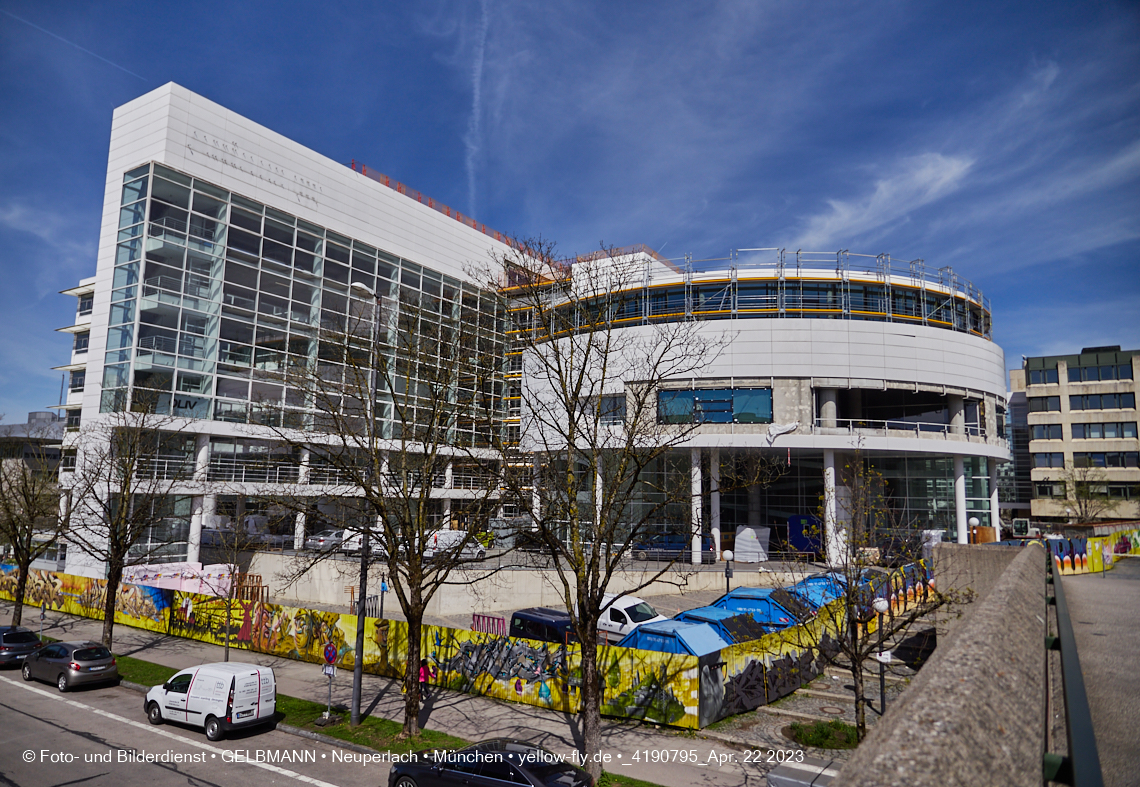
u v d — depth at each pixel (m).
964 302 51.19
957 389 47.06
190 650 27.77
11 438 53.19
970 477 49.34
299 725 18.27
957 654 3.27
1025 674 3.11
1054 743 3.45
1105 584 17.73
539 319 20.62
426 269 58.59
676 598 35.75
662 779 14.16
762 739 16.61
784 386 45.06
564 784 11.85
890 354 45.69
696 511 20.08
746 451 44.66
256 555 39.66
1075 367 77.19
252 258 46.31
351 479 21.16
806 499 49.25
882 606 15.86
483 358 22.50
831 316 46.84
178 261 42.34
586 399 20.53
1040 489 76.94
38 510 33.78
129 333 40.44
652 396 41.50
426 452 19.38
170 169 42.25
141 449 34.03
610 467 25.05
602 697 18.89
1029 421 78.62
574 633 24.31
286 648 26.45
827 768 11.41
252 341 45.72
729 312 46.72
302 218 49.47
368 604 31.31
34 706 20.52
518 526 20.14
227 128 45.44
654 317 47.88
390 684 22.55
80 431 39.53
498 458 22.33
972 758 2.08
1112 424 74.88
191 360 42.34
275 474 43.62
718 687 18.11
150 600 32.19
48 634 31.25
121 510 28.72
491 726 18.02
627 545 15.95
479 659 21.42
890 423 50.34
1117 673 5.89
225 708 17.39
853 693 20.20
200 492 40.22
